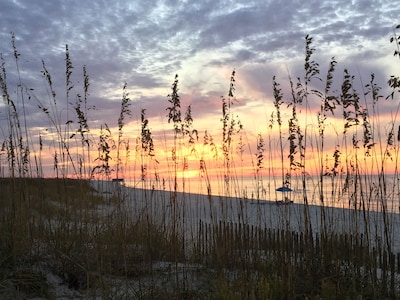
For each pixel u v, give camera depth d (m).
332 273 5.26
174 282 5.24
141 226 6.49
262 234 7.92
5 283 4.19
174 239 6.52
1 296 4.03
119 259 5.57
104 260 5.14
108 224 5.62
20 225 5.01
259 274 5.39
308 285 4.91
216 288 4.70
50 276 4.74
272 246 7.32
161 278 5.40
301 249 5.89
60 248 4.95
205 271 5.87
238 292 4.51
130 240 6.17
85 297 4.44
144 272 5.59
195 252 7.19
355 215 5.80
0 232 4.80
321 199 5.56
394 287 5.18
